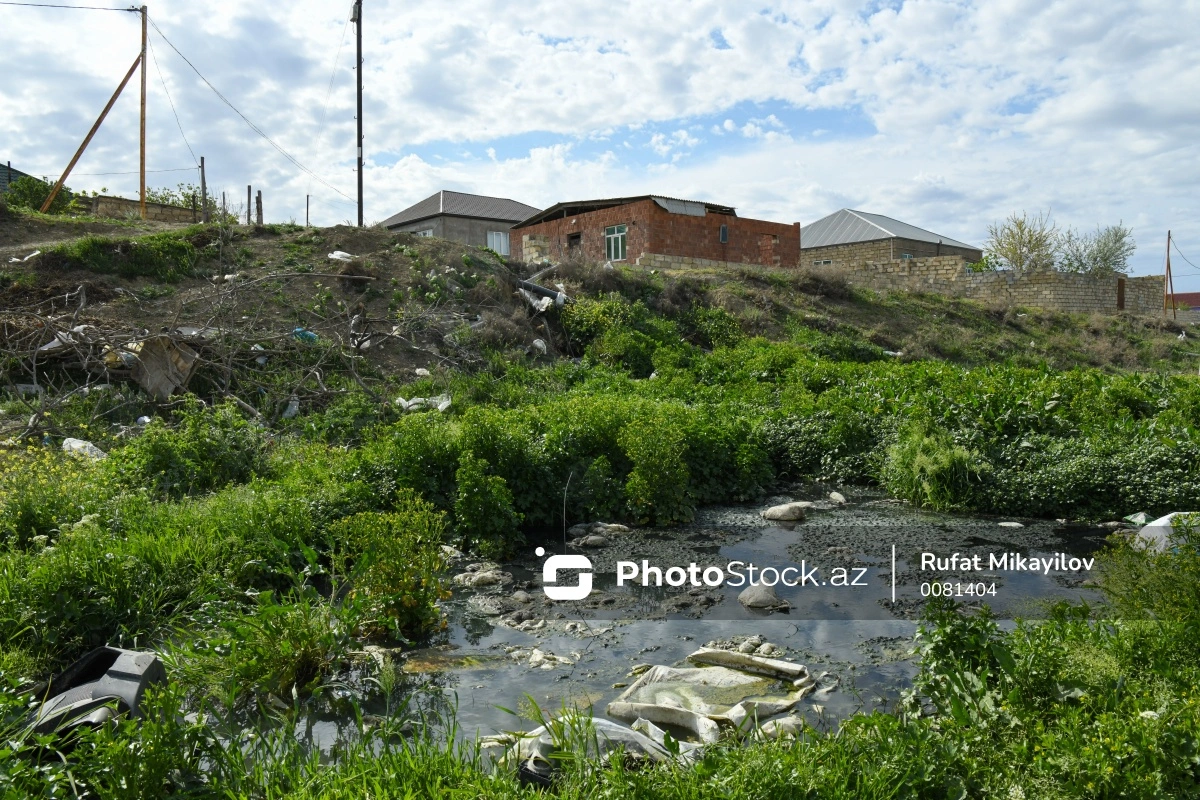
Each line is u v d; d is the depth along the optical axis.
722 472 12.27
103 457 10.33
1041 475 11.13
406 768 4.00
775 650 6.52
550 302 22.20
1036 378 16.73
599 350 21.05
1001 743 4.03
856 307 32.09
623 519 10.78
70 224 22.59
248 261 21.11
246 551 7.52
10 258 18.55
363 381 16.03
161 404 13.57
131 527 7.64
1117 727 3.84
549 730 4.39
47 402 12.17
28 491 8.11
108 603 6.29
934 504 11.49
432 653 6.50
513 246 39.03
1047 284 38.75
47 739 3.80
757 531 10.34
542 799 3.79
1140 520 10.09
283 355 16.14
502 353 19.30
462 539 9.34
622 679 6.02
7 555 6.74
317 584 7.77
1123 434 12.37
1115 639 5.02
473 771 3.98
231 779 4.09
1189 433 11.73
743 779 3.68
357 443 13.05
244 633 5.74
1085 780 3.56
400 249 22.88
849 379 18.09
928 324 32.22
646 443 10.78
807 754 3.98
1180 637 4.90
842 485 13.09
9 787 3.49
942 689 4.62
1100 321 36.84
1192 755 3.60
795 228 37.31
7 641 5.61
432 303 20.30
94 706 4.41
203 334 15.16
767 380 19.73
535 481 10.63
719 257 34.31
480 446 10.41
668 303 25.55
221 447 10.16
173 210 31.83
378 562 6.88
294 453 11.29
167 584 6.80
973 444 12.30
